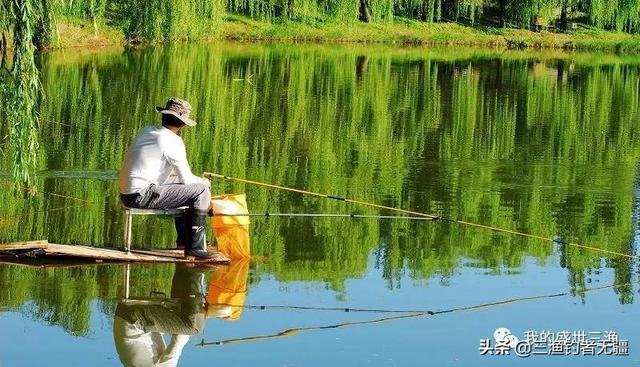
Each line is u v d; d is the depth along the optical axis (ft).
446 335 31.27
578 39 228.63
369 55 173.37
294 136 74.90
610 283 37.09
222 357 28.89
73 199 48.29
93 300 33.35
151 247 39.91
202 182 38.09
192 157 63.16
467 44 220.02
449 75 138.21
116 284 35.12
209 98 97.76
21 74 37.42
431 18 228.02
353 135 76.48
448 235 43.93
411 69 146.00
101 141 66.69
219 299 34.06
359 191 53.47
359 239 42.60
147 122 77.25
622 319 33.19
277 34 200.34
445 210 49.08
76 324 31.09
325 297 34.60
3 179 51.96
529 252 41.37
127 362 28.19
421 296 35.01
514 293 35.63
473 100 106.63
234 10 206.08
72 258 37.78
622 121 92.12
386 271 37.93
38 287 34.47
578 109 101.35
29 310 32.19
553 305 34.42
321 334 30.99
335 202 50.11
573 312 33.76
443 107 99.19
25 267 36.88
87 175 54.54
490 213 48.80
